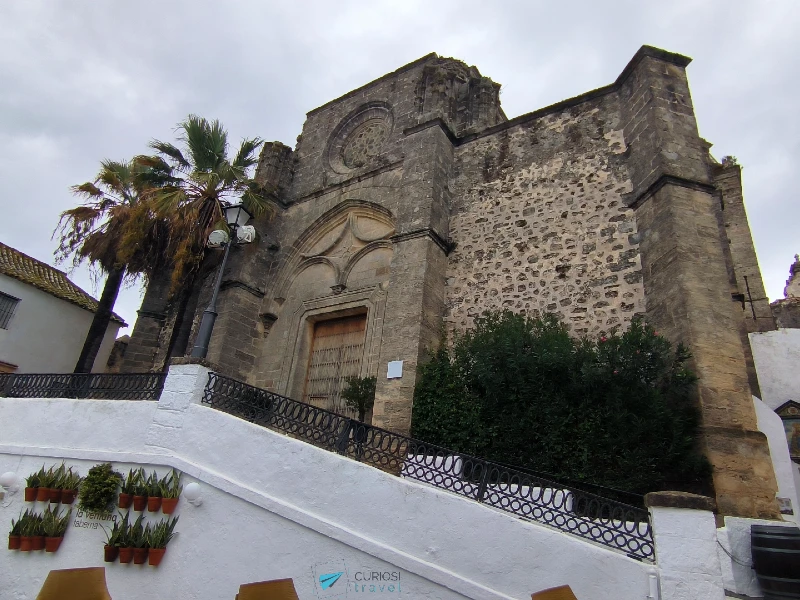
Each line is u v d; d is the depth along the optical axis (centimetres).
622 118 1178
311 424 724
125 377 868
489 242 1242
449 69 1535
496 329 979
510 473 604
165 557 658
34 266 1958
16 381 994
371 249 1369
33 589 691
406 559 569
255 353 1457
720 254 935
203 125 1530
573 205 1163
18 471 816
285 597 493
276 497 652
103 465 747
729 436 779
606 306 1026
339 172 1600
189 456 722
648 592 491
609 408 812
